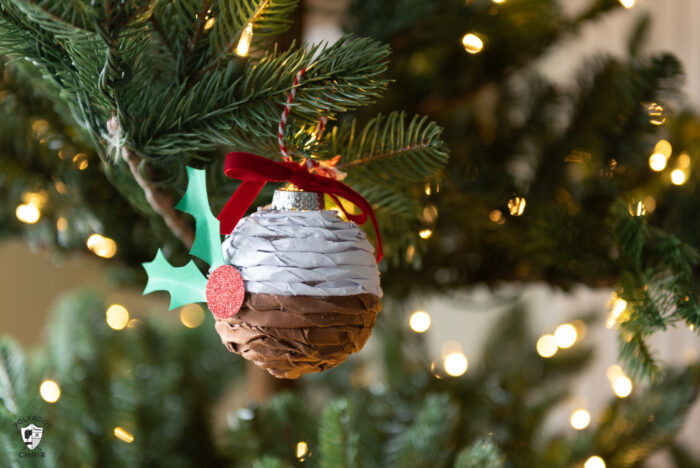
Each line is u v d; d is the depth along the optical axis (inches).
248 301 24.8
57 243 37.0
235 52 27.1
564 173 37.7
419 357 50.5
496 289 38.2
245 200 26.8
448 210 35.6
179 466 39.6
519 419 42.9
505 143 40.5
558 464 38.4
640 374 30.0
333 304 24.8
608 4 37.9
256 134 26.6
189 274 25.9
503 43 39.1
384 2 35.9
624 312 29.8
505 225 35.9
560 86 42.0
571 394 46.8
